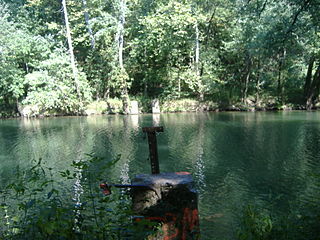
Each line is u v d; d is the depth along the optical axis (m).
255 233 3.63
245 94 35.06
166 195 3.87
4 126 26.67
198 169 12.19
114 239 3.36
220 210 8.34
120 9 34.56
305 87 33.97
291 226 4.11
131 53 35.06
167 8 32.53
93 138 19.33
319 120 24.14
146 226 3.68
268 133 19.03
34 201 3.36
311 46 28.03
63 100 34.34
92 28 37.84
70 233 3.04
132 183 3.96
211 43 36.00
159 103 35.97
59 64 34.22
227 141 17.11
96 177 3.80
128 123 25.86
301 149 14.82
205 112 33.91
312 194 9.12
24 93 37.28
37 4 36.88
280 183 10.34
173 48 34.59
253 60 35.00
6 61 34.28
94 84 37.56
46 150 16.33
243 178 10.98
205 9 34.97
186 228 3.73
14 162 13.98
